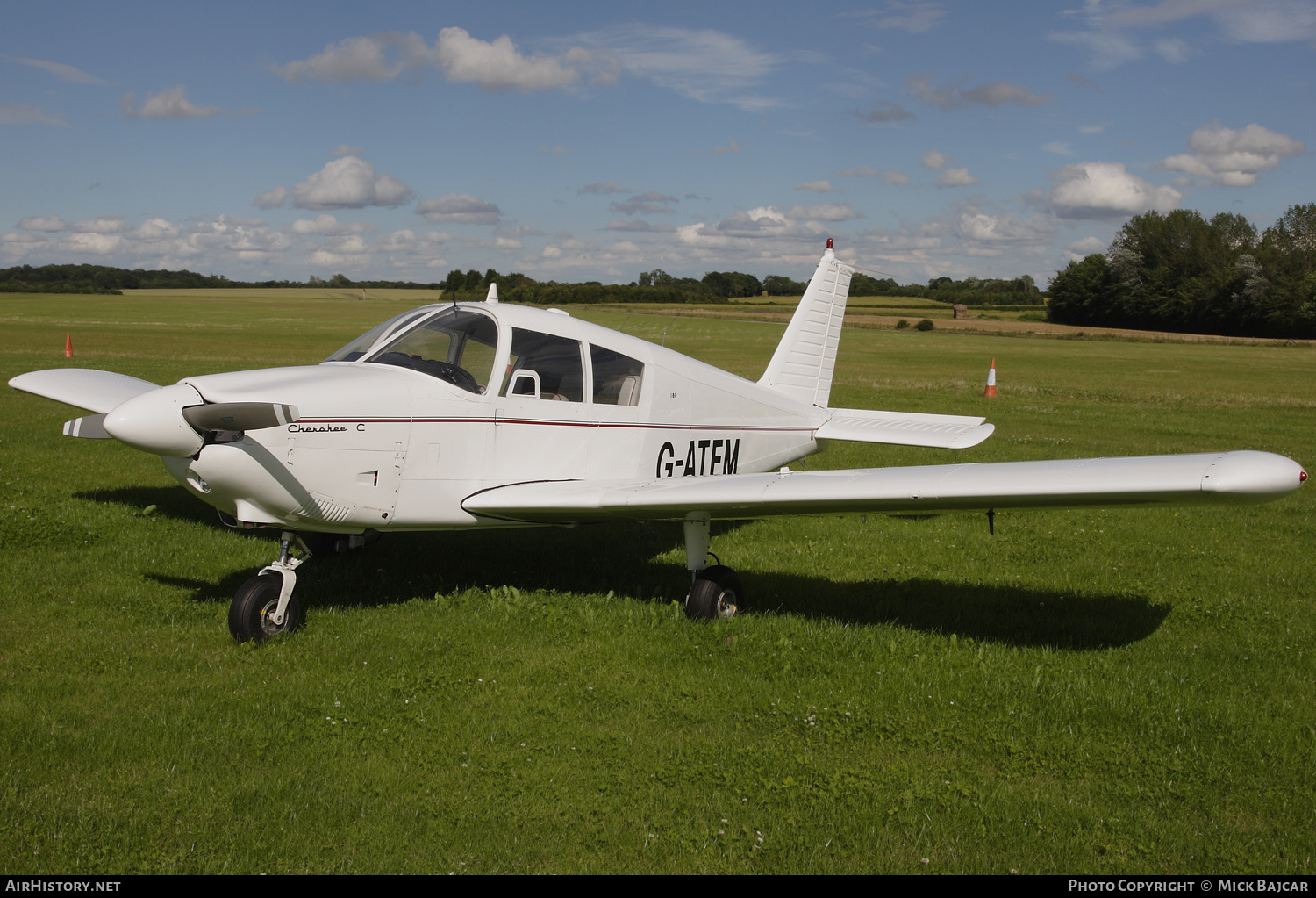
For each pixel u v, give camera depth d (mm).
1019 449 11812
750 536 7121
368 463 4469
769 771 3199
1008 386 23172
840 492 4242
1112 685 4031
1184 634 4836
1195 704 3822
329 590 5227
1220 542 7125
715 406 6305
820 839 2795
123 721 3412
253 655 4125
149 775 3029
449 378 4852
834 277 7758
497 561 6047
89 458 8891
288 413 4043
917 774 3191
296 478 4230
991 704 3801
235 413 3977
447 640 4410
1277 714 3781
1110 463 3930
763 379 7367
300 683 3818
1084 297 83500
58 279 142375
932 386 22219
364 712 3559
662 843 2750
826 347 7809
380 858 2639
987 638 4699
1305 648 4625
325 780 3043
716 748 3346
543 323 5289
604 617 4820
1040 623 4965
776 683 3980
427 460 4691
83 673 3869
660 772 3133
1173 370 34250
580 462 5371
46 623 4473
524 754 3271
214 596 5008
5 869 2523
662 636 4555
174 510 7039
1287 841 2828
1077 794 3109
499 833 2779
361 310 70875
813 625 4785
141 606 4766
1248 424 15547
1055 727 3602
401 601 5117
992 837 2832
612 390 5566
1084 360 39750
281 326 46812
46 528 6055
